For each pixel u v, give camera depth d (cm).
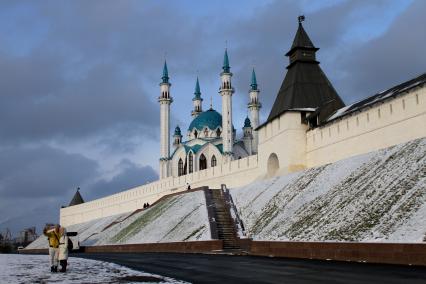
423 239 2142
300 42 5597
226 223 4572
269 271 2078
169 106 10856
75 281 1877
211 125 10850
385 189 2978
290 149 5031
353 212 2973
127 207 9681
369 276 1762
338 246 2588
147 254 4025
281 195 4366
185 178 7850
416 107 3547
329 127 4647
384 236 2412
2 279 1969
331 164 4269
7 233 14975
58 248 2345
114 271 2325
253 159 6162
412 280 1620
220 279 1850
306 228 3225
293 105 5194
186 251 4188
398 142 3700
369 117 4069
